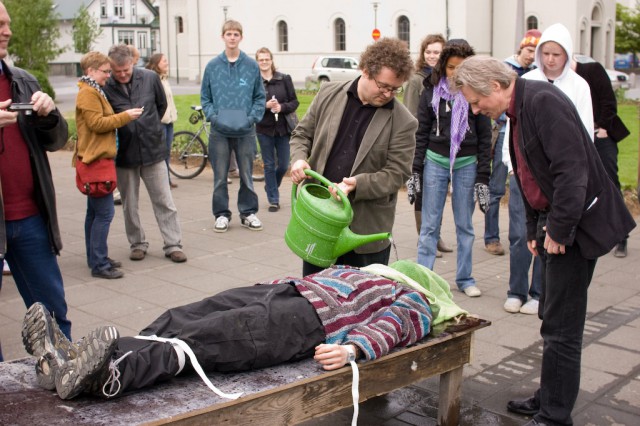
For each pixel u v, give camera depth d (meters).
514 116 3.57
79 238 7.94
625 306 5.80
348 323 3.41
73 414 2.74
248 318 3.19
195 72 50.09
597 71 6.71
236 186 10.96
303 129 4.36
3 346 4.91
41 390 2.99
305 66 45.94
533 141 3.48
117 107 6.70
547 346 3.69
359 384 3.31
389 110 4.14
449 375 3.80
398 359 3.45
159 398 2.89
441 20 40.22
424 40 6.70
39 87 4.19
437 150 5.94
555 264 3.59
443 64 5.81
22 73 4.12
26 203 4.09
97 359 2.71
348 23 43.78
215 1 48.53
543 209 3.72
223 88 7.97
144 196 10.32
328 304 3.42
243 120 7.91
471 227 6.07
